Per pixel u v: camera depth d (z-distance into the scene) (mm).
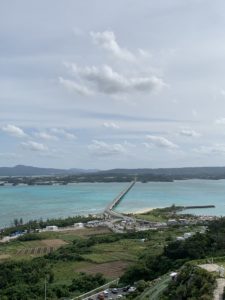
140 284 197750
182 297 154625
